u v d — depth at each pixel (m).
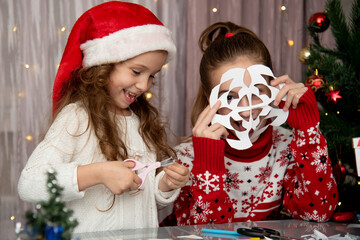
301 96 0.99
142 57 0.89
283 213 1.17
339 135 1.25
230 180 1.10
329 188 1.00
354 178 1.47
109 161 0.86
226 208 0.99
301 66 1.96
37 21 1.64
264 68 0.95
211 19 1.84
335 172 1.21
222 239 0.70
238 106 0.96
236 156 1.09
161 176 0.98
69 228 0.41
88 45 0.91
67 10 1.66
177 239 0.69
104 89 0.92
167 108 1.78
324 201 0.99
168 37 0.96
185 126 1.81
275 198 1.10
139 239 0.69
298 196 1.03
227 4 1.83
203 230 0.77
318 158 1.00
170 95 1.79
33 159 0.80
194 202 1.02
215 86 0.99
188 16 1.77
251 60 1.02
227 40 1.05
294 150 1.03
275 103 0.97
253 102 0.98
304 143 1.01
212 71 1.05
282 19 1.97
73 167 0.77
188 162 1.12
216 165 0.97
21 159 1.65
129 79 0.90
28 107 1.64
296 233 0.78
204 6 1.77
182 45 1.80
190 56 1.77
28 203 1.65
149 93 1.30
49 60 1.66
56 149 0.82
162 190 0.96
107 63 0.89
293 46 1.96
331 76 1.28
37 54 1.64
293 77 1.96
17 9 1.62
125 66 0.90
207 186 0.96
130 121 1.00
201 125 0.97
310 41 1.90
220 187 0.97
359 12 1.33
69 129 0.86
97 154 0.90
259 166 1.10
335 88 1.25
